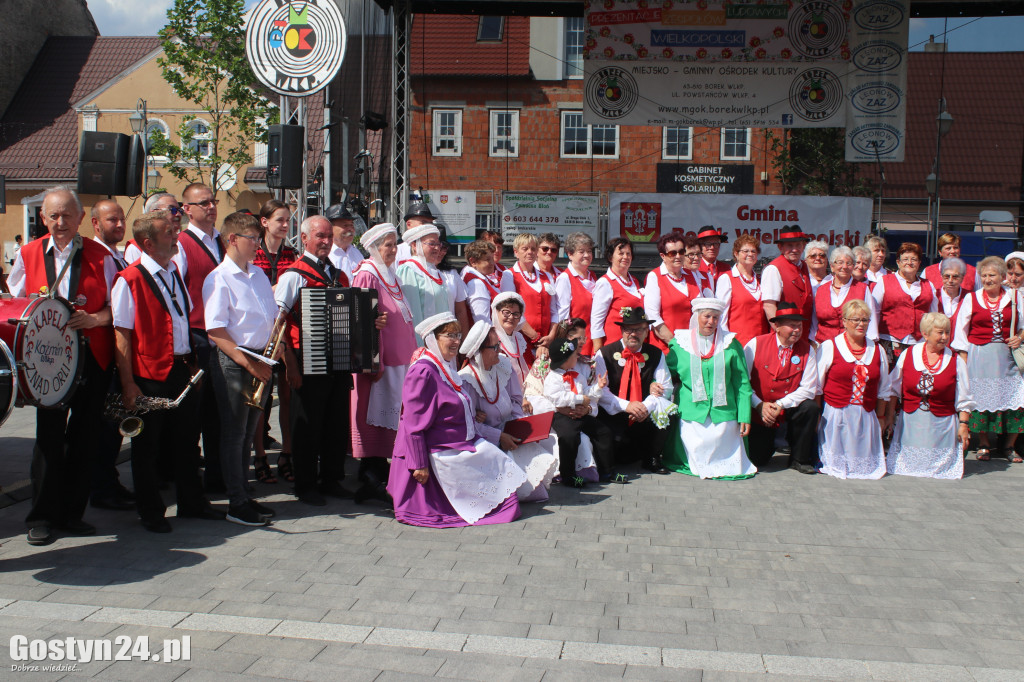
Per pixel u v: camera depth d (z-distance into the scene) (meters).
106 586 4.74
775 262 8.25
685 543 5.61
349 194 13.84
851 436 7.46
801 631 4.32
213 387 5.83
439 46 29.09
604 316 8.40
